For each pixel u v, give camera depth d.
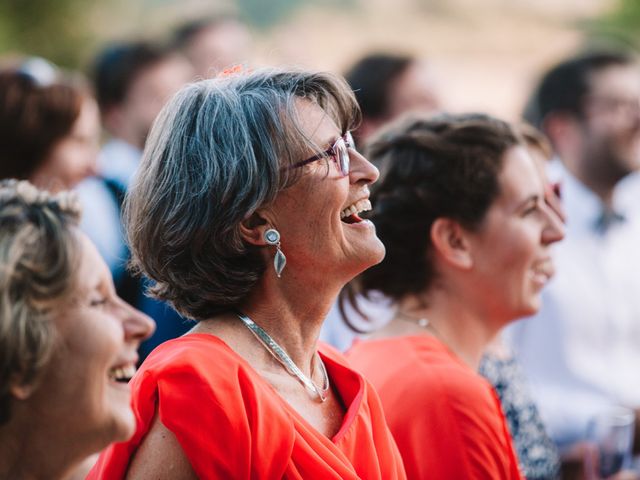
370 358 3.79
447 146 3.94
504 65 26.78
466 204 3.91
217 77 3.18
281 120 2.96
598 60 7.04
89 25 16.53
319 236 2.99
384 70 7.29
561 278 6.38
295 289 3.06
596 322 6.34
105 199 5.97
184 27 9.13
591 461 4.73
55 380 2.26
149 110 7.41
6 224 2.20
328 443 2.92
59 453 2.30
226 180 2.91
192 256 2.96
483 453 3.51
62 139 5.46
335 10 29.45
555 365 6.25
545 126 7.14
